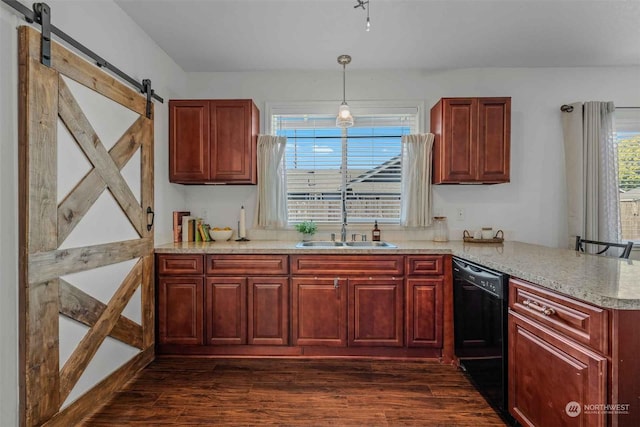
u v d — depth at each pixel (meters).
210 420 1.73
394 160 3.12
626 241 2.94
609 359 1.07
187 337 2.47
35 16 1.44
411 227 3.05
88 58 1.81
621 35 2.43
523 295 1.53
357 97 3.08
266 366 2.34
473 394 1.99
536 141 3.01
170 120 2.74
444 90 3.04
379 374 2.23
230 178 2.75
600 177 2.80
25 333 1.40
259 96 3.11
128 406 1.86
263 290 2.45
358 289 2.44
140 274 2.28
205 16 2.21
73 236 1.66
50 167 1.51
